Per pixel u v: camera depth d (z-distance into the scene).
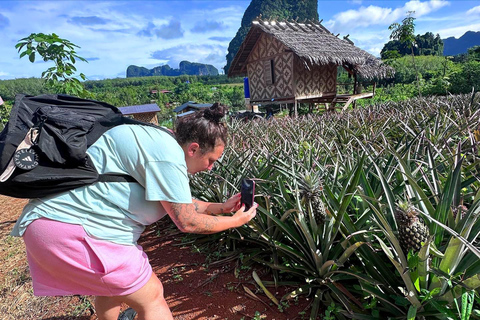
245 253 2.63
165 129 1.45
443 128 3.85
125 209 1.34
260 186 2.53
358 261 2.05
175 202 1.32
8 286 2.71
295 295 1.96
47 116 1.22
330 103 16.64
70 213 1.27
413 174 2.06
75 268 1.31
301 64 14.49
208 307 2.09
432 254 1.49
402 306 1.62
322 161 3.07
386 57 20.06
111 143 1.31
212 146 1.43
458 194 1.63
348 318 1.77
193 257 2.78
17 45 3.30
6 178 1.11
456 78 18.61
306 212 2.08
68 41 3.44
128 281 1.39
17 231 1.37
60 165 1.21
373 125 4.70
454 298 1.34
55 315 2.28
